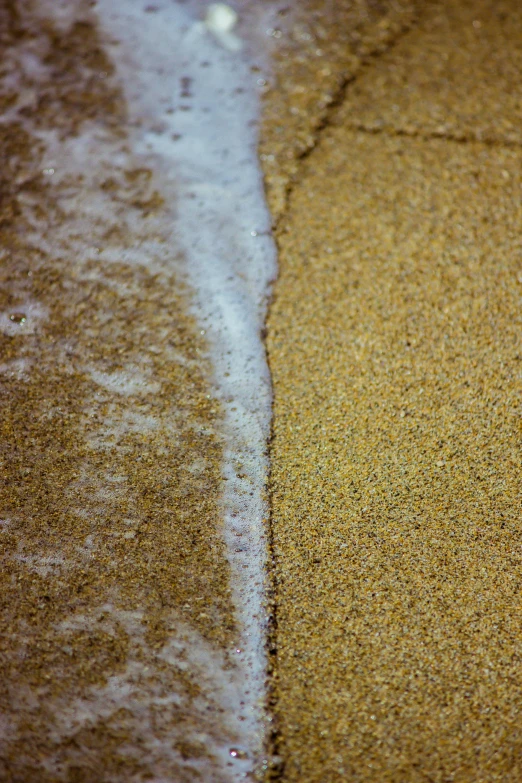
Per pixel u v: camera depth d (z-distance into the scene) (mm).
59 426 903
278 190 979
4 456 894
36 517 878
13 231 966
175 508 881
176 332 933
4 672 844
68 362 923
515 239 951
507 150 985
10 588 862
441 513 876
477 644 848
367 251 952
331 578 862
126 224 971
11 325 934
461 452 890
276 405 908
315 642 850
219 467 892
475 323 926
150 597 859
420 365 915
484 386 907
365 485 884
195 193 982
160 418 906
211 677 844
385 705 837
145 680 843
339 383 912
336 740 832
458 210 962
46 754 829
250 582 863
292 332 929
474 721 834
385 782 824
